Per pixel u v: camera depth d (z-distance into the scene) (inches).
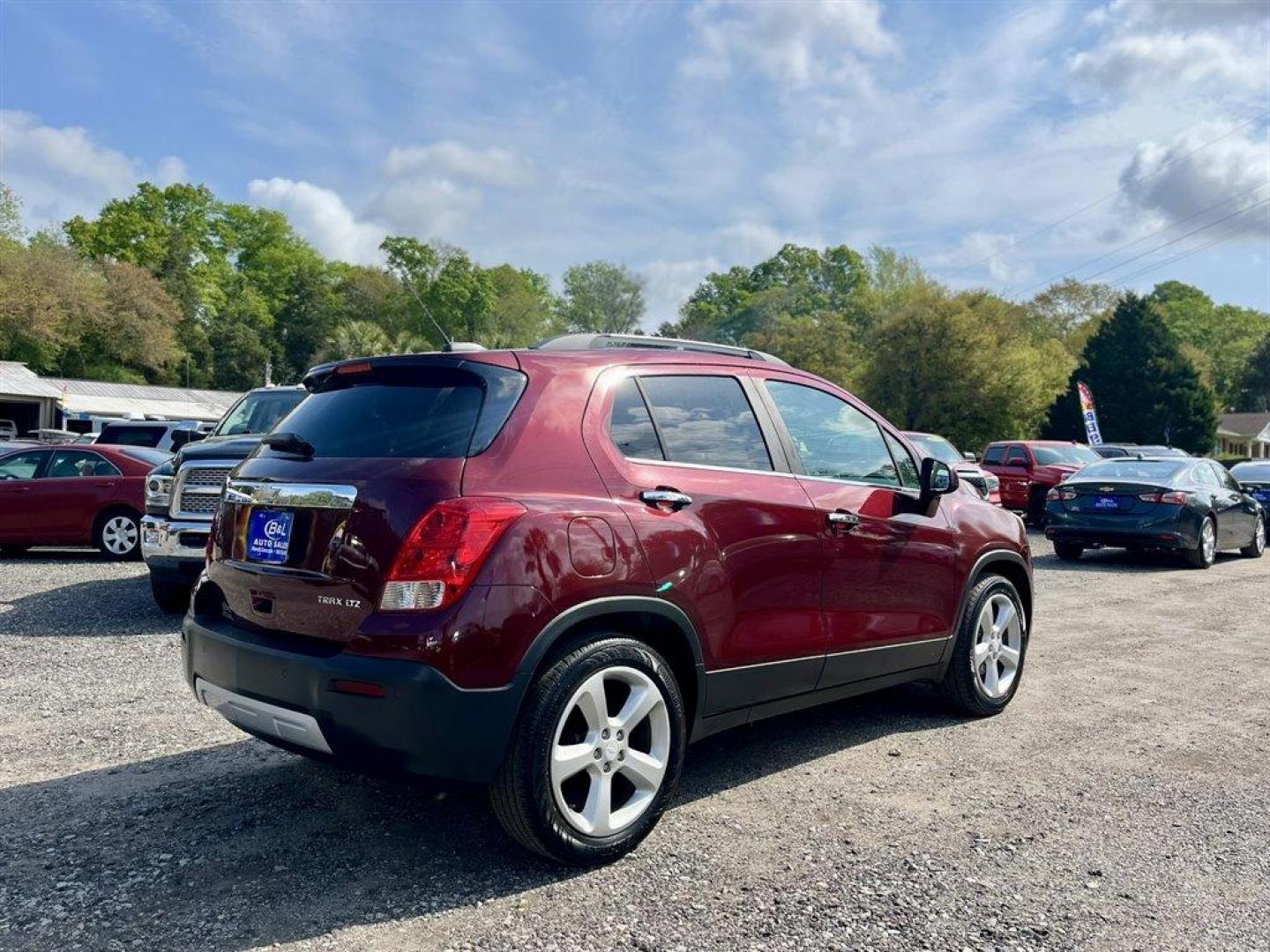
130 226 3120.1
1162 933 114.3
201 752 177.9
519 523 123.0
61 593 364.5
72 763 171.5
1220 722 205.8
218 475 299.1
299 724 123.9
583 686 126.3
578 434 136.1
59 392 1988.2
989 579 205.5
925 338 2060.8
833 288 4106.8
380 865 130.2
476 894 122.0
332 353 2315.5
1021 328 2295.8
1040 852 137.3
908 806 154.8
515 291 3570.4
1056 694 229.5
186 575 299.4
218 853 133.4
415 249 3469.5
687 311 4707.2
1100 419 2273.6
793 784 165.0
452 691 116.2
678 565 138.4
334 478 128.8
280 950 108.0
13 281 2176.4
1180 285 3996.1
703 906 119.3
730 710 149.6
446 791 122.8
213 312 3238.2
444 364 137.1
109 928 112.5
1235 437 3314.5
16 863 129.9
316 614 126.3
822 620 163.6
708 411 156.6
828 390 183.5
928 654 189.5
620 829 131.2
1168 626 323.3
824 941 111.3
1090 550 582.6
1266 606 368.2
